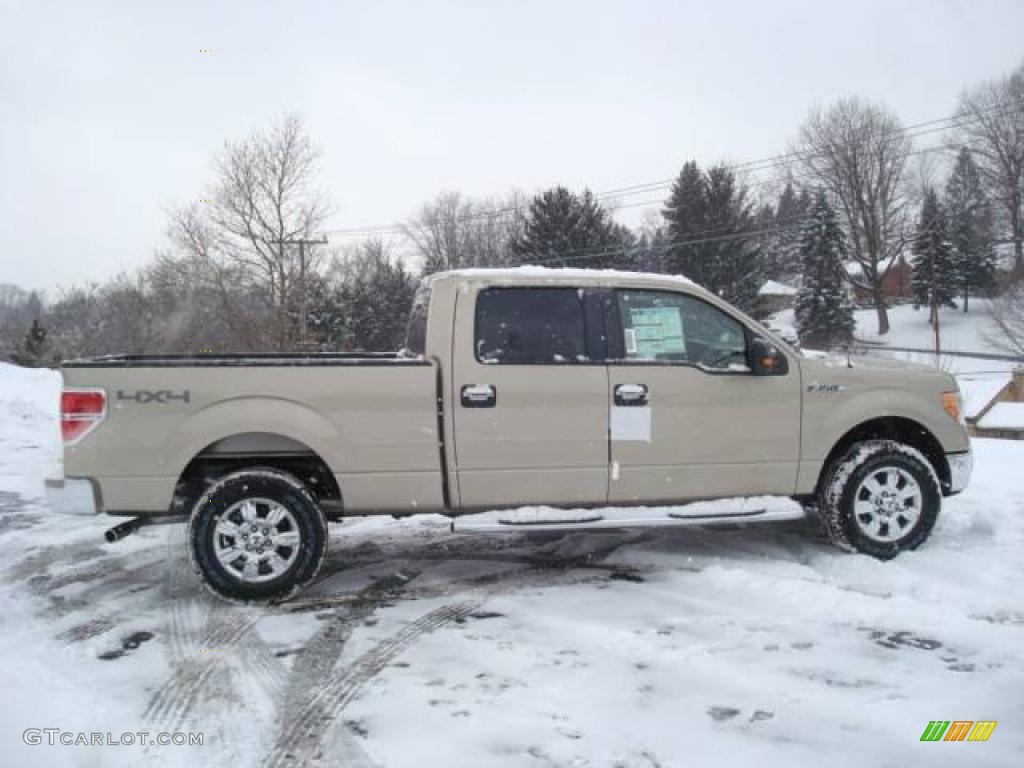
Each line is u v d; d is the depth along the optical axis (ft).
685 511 16.63
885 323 190.19
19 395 53.62
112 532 15.31
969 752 9.73
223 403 15.38
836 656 12.57
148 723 10.94
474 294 16.40
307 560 15.58
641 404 16.52
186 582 17.39
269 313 122.31
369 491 15.93
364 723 10.84
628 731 10.43
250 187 120.57
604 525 16.30
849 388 17.35
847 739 10.10
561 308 16.67
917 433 18.33
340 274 189.37
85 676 12.51
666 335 17.03
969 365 145.48
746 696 11.32
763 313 163.94
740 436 16.90
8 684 12.10
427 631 14.15
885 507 17.28
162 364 15.52
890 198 195.21
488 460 16.14
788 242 233.35
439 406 16.06
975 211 201.87
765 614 14.47
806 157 193.06
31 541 20.98
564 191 155.12
